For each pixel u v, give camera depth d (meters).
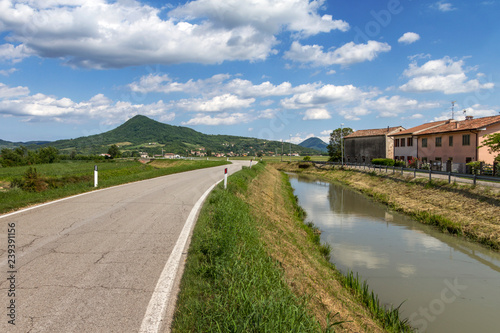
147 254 5.25
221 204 9.55
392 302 8.05
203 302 3.77
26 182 13.73
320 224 16.92
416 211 19.03
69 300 3.59
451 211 17.38
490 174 23.91
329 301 6.11
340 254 11.81
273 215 13.45
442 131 34.44
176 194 12.50
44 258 4.86
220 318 3.45
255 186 19.98
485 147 29.48
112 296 3.74
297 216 17.47
